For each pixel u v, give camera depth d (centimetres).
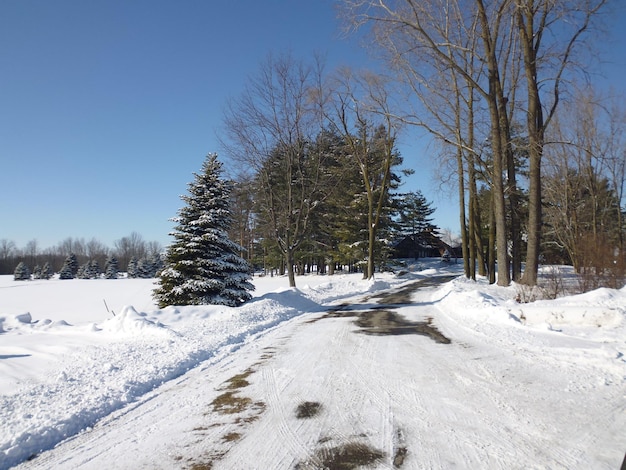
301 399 517
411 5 1491
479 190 3166
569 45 1549
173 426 449
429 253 6975
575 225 3228
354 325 1108
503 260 1722
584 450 357
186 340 878
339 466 341
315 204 2580
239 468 346
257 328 1083
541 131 1600
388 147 3031
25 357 743
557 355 673
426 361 681
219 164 1677
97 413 489
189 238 1590
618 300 939
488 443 374
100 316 2348
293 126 2328
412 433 402
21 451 389
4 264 11706
